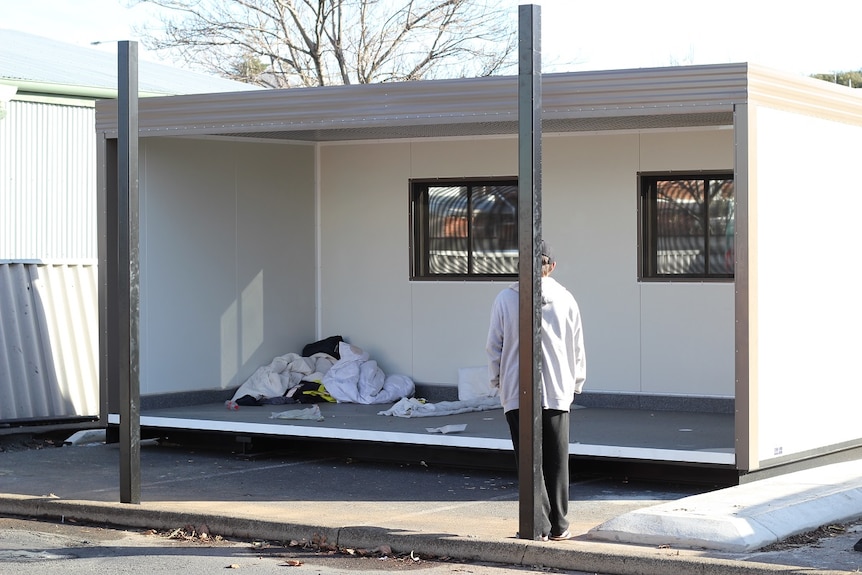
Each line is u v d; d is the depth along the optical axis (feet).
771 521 24.71
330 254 46.24
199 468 35.91
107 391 39.42
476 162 43.57
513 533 25.91
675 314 40.52
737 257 30.09
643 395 41.04
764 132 30.60
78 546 26.61
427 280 44.52
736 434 30.25
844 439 34.14
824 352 33.32
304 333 46.03
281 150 45.21
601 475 34.17
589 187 41.83
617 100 31.14
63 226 60.90
